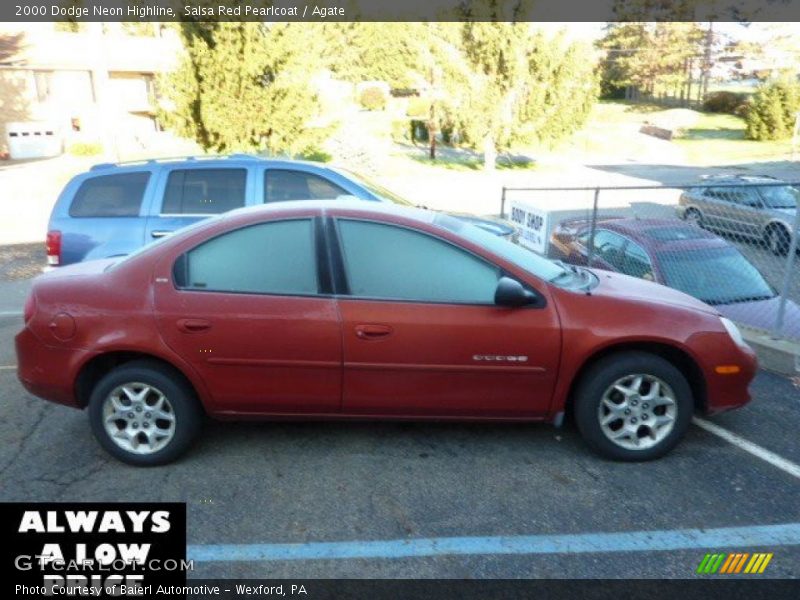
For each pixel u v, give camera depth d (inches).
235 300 150.8
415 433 172.1
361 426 176.6
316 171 257.1
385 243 154.5
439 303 150.9
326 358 150.3
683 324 153.8
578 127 1143.0
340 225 155.2
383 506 138.4
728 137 1646.2
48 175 916.0
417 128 1478.8
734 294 271.1
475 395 152.9
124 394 153.6
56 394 154.9
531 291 152.4
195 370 150.3
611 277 179.0
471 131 1107.3
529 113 1092.5
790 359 214.5
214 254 154.6
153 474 152.0
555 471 152.2
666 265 283.0
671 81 2114.9
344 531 130.0
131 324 150.1
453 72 1080.2
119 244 245.8
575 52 1083.9
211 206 250.7
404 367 150.3
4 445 167.0
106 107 714.2
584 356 149.9
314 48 725.9
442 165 1201.4
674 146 1552.7
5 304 336.8
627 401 153.6
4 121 1117.7
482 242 161.8
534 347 149.7
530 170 1205.7
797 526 130.8
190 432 155.1
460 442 167.0
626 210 650.8
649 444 154.9
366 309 149.9
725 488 144.6
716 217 384.8
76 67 1141.1
